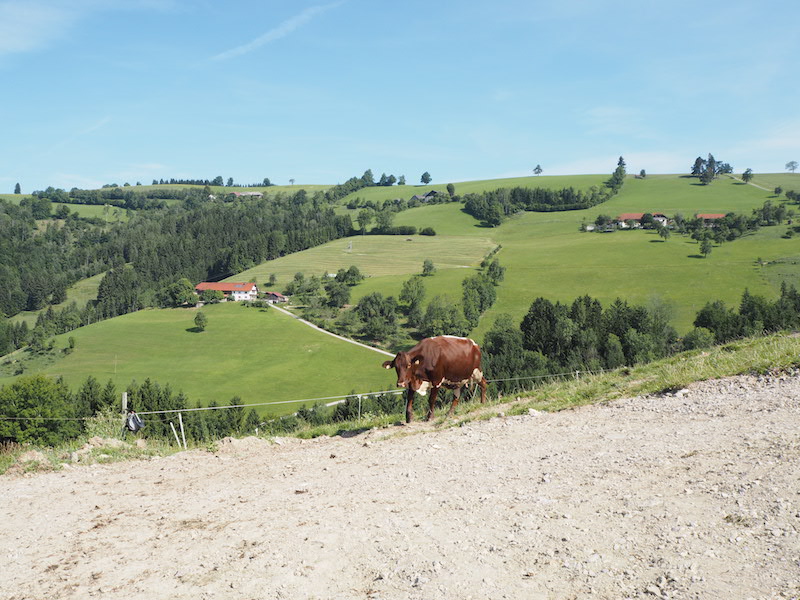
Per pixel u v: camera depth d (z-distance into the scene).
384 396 57.34
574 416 12.86
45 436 44.28
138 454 14.12
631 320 110.31
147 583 5.90
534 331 108.75
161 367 124.31
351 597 5.29
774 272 148.38
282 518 7.58
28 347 149.12
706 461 7.91
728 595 4.66
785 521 5.71
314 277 184.75
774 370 12.81
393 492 8.44
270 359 126.12
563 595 4.98
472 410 15.37
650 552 5.54
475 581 5.34
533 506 7.08
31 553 7.09
